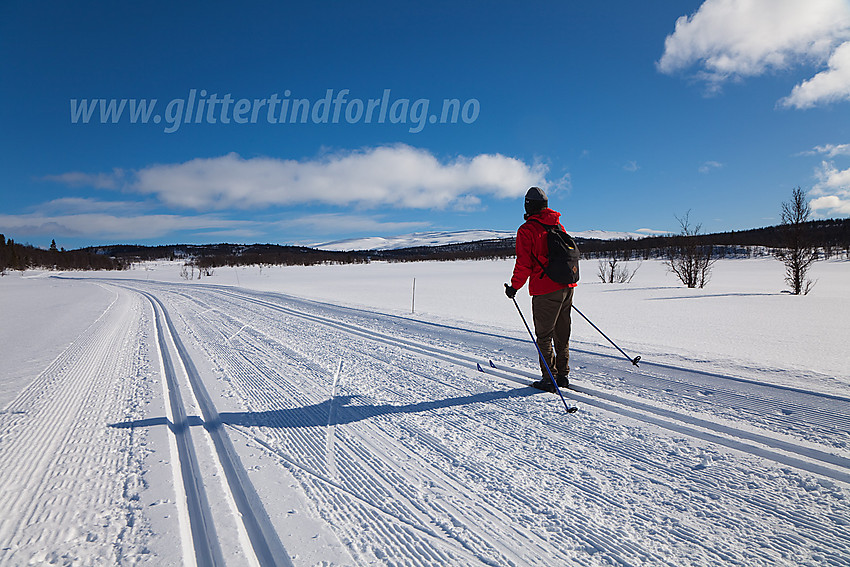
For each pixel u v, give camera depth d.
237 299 16.98
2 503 2.40
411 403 3.98
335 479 2.60
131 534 2.08
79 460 2.94
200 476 2.67
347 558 1.88
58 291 27.59
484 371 5.04
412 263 101.06
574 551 1.91
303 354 6.30
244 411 3.86
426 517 2.19
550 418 3.50
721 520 2.09
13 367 6.26
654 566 1.78
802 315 10.91
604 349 6.02
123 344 7.83
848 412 3.41
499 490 2.43
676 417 3.41
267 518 2.19
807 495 2.28
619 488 2.41
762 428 3.14
